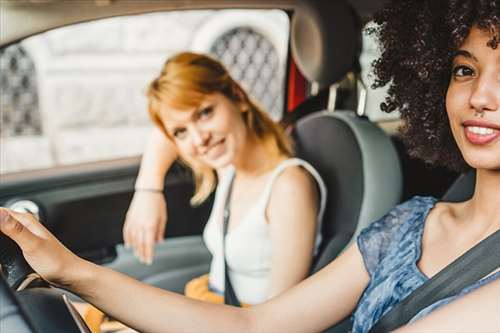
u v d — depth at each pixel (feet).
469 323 2.87
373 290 3.94
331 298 4.15
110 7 5.68
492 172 3.52
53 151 18.74
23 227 3.27
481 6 3.23
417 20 3.84
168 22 18.60
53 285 3.47
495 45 3.22
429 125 4.06
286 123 7.25
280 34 19.02
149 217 6.87
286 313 4.10
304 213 5.76
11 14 5.42
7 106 18.63
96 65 18.43
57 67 18.24
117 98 18.69
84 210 7.32
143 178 6.98
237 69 19.44
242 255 6.09
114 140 18.88
